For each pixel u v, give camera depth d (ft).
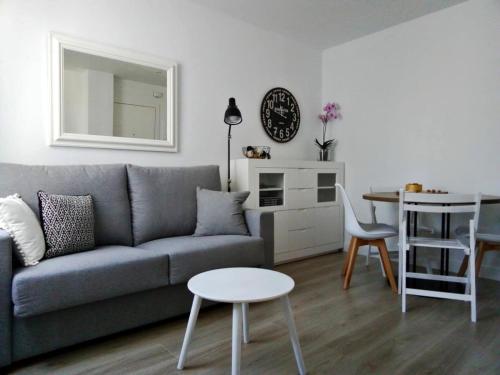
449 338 5.90
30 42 7.29
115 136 8.50
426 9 10.29
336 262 11.14
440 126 10.41
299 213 11.36
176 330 6.22
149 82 9.04
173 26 9.47
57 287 4.99
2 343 4.71
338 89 13.15
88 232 6.31
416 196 7.25
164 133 9.36
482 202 7.39
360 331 6.15
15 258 5.26
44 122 7.50
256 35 11.44
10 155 7.13
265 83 11.77
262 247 7.83
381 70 11.81
